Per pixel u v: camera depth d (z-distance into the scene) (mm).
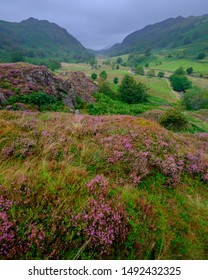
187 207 5039
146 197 4852
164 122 24391
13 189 3566
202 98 66688
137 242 3465
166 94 95312
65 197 3723
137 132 8242
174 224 4281
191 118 42500
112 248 3209
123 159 6203
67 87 27047
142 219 3959
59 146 6148
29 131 6953
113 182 5121
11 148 5457
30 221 3109
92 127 8281
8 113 9312
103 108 29359
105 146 6668
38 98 20484
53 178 4316
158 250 3549
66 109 22141
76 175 4570
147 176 6027
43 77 24406
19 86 20953
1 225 2902
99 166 5672
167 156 7113
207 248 3908
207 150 12336
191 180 6613
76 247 3033
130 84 50156
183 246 3801
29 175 4188
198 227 4387
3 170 4410
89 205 3652
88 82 43094
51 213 3305
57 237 3057
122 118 10250
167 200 5129
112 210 3654
